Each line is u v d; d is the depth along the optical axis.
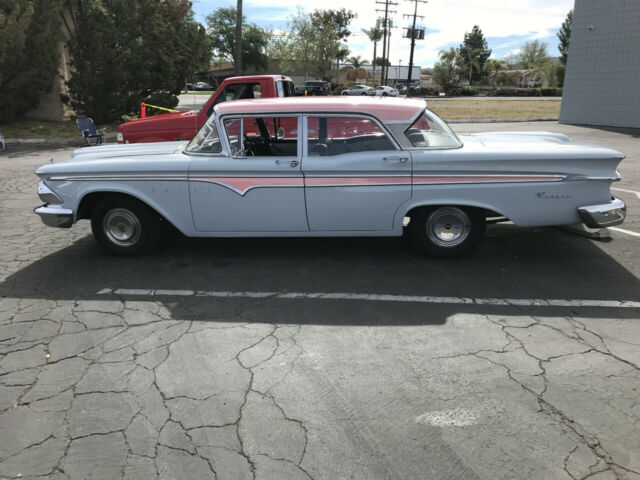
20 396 2.88
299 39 51.81
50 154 13.29
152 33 18.80
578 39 19.67
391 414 2.71
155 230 5.14
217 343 3.46
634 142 14.30
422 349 3.36
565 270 4.75
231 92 8.02
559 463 2.35
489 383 2.97
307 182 4.62
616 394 2.86
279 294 4.27
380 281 4.52
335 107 4.61
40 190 5.00
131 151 5.32
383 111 4.60
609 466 2.33
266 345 3.43
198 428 2.61
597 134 16.53
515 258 5.08
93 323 3.76
